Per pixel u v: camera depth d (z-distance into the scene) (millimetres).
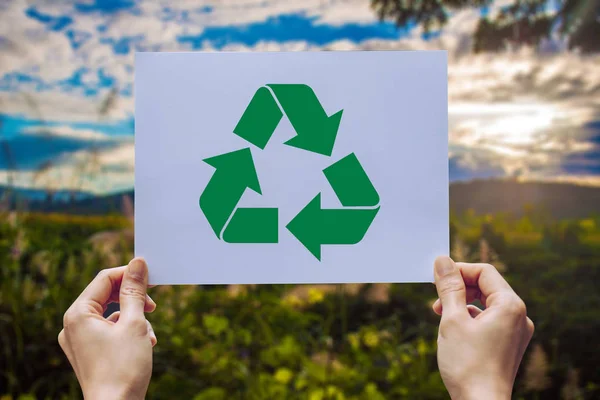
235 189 557
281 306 1209
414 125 562
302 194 558
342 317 1169
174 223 553
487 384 461
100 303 526
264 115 560
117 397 460
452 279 514
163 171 553
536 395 1119
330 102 562
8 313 1136
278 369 1104
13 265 1162
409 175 560
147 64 557
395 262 556
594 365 1175
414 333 1211
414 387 1049
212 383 1078
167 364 1106
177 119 556
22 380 1115
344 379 1033
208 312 1198
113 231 1260
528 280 1268
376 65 563
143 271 531
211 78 559
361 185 559
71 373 1127
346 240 558
